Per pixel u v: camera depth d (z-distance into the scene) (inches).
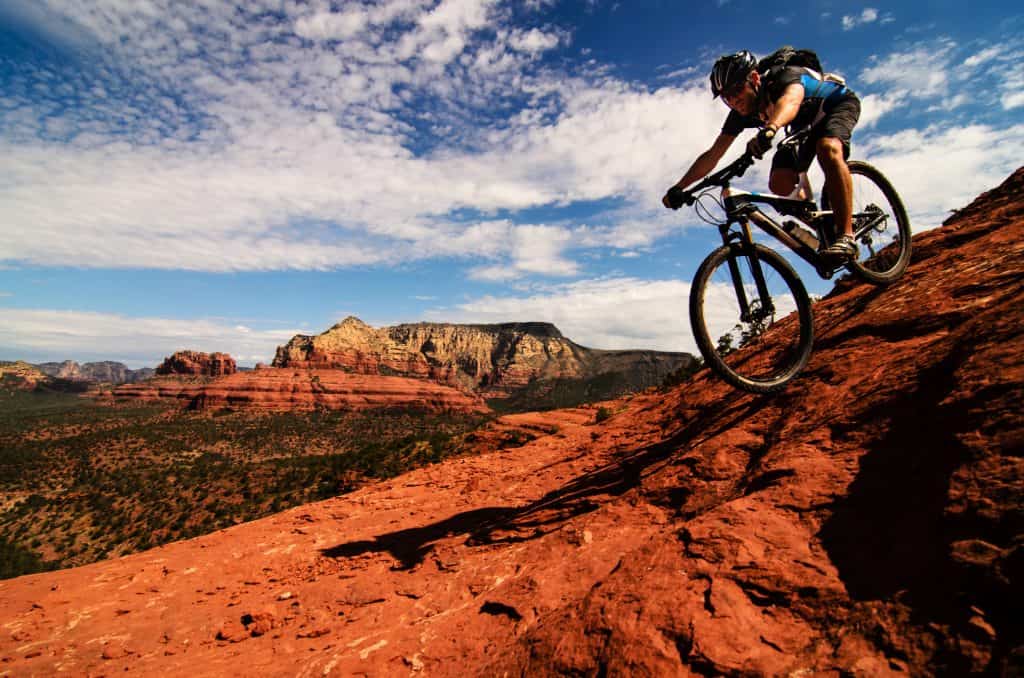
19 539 3166.8
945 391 98.7
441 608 157.6
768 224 140.6
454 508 282.4
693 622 87.6
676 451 193.3
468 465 411.5
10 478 4726.9
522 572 157.5
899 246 174.9
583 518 175.0
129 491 3973.9
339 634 162.1
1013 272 134.1
